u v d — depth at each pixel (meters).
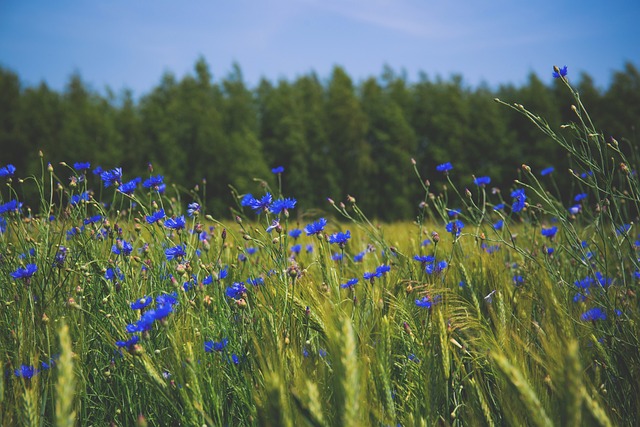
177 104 38.81
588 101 39.41
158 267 2.90
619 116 38.19
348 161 41.12
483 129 40.53
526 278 2.92
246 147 36.88
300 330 2.20
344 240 2.97
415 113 43.44
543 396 1.74
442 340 1.88
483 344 2.02
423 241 3.81
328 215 4.43
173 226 2.80
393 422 1.65
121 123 37.03
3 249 2.92
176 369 1.88
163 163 36.09
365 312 2.44
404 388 2.08
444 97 42.41
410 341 2.28
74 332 2.41
